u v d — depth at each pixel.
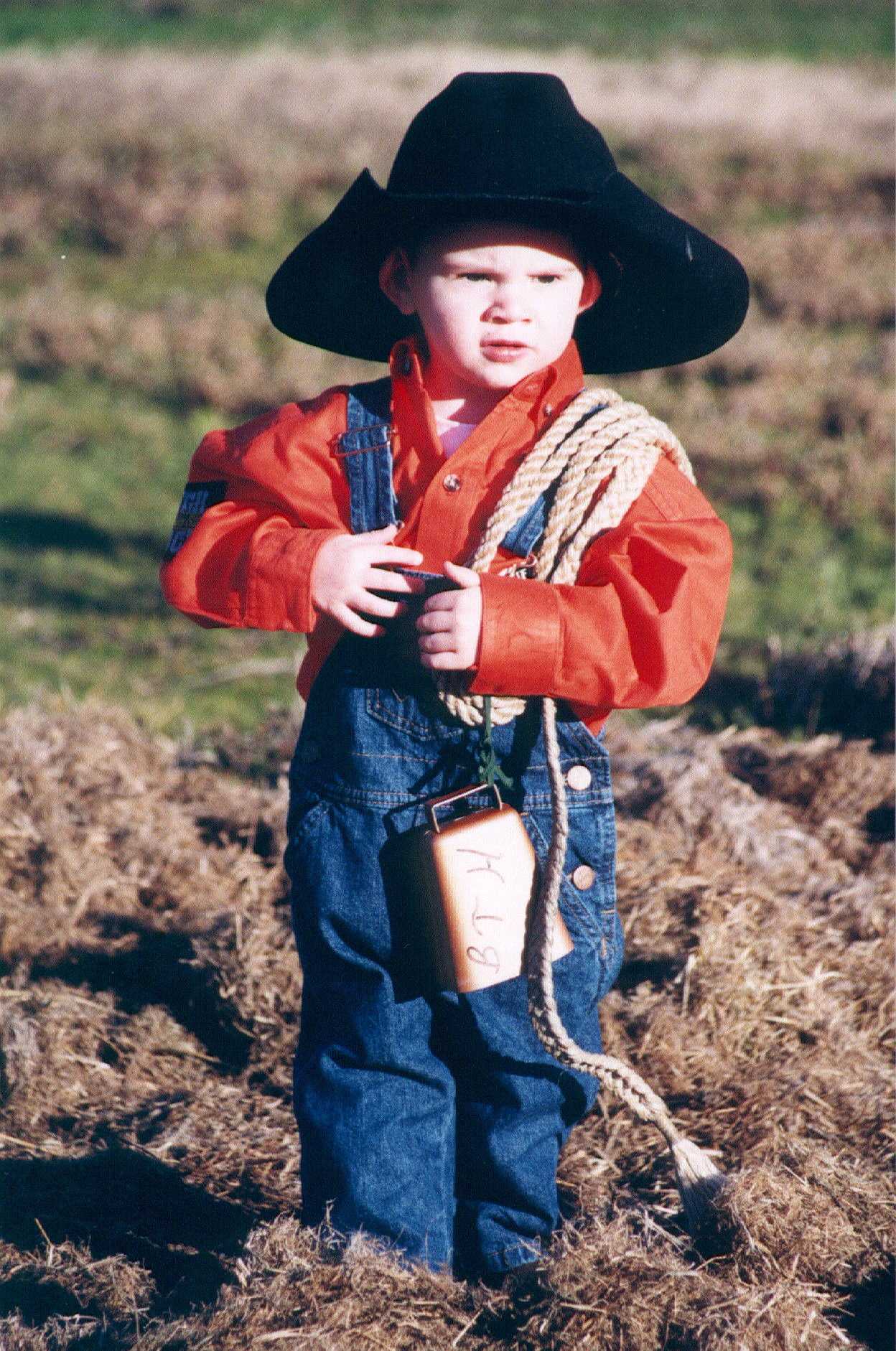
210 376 29.17
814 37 83.62
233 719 15.55
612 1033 9.56
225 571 7.21
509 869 6.88
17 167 47.28
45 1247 7.91
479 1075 7.27
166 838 12.27
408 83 63.59
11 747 13.05
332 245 7.73
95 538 21.66
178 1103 9.34
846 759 13.49
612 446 6.98
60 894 11.59
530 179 6.89
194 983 10.43
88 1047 9.84
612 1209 8.11
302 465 7.30
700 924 10.59
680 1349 6.62
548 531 6.89
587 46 79.50
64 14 86.81
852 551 20.55
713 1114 8.98
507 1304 7.01
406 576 6.98
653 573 6.79
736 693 16.08
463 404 7.32
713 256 7.55
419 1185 7.09
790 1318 6.79
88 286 38.25
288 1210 8.36
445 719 6.98
